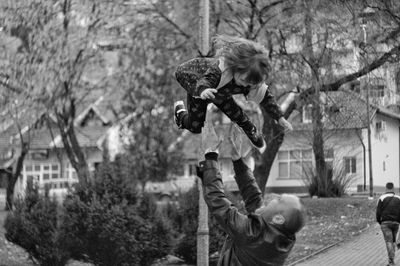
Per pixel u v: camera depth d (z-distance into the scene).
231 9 19.53
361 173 44.59
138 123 26.08
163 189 29.81
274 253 3.91
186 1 21.45
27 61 21.27
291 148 42.19
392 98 18.78
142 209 14.00
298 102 19.17
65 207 14.03
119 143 28.41
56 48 21.66
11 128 28.80
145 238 13.78
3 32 21.25
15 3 21.00
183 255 15.75
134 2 22.23
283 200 3.96
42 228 14.62
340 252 17.98
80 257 14.45
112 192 13.93
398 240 16.39
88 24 22.30
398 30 16.92
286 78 18.56
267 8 18.36
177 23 22.16
